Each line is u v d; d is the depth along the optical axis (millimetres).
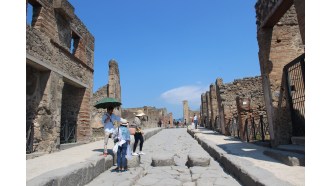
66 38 11242
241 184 5102
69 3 11008
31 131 8633
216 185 5098
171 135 22859
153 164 7703
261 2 9273
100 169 6613
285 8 7855
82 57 13148
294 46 9109
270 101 8930
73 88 13336
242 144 10180
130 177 6043
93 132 16312
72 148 10578
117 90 17984
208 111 25609
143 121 31141
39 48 8859
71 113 13117
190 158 7336
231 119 15992
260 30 9445
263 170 4852
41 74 9578
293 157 5457
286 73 8859
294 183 3988
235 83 17312
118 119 8055
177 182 5652
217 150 8305
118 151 6992
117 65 18250
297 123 8492
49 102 9461
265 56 9172
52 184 4152
